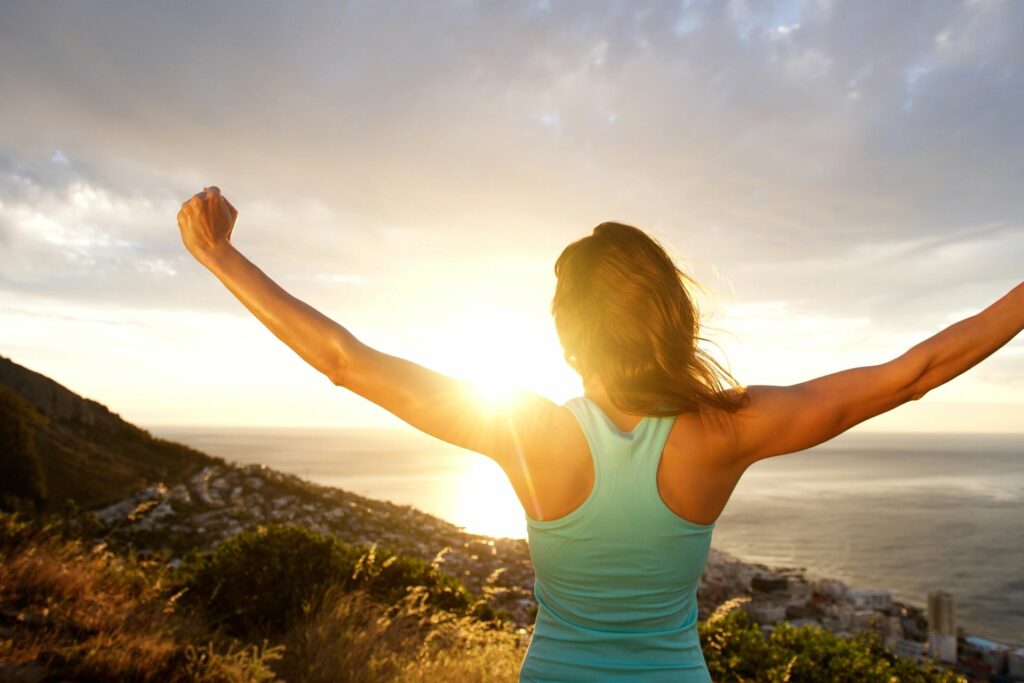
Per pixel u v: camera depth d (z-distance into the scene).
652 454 1.20
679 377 1.20
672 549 1.22
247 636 6.19
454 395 1.18
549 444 1.21
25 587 5.48
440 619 6.24
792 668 6.46
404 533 27.59
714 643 6.90
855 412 1.18
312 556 7.07
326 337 1.14
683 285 1.32
